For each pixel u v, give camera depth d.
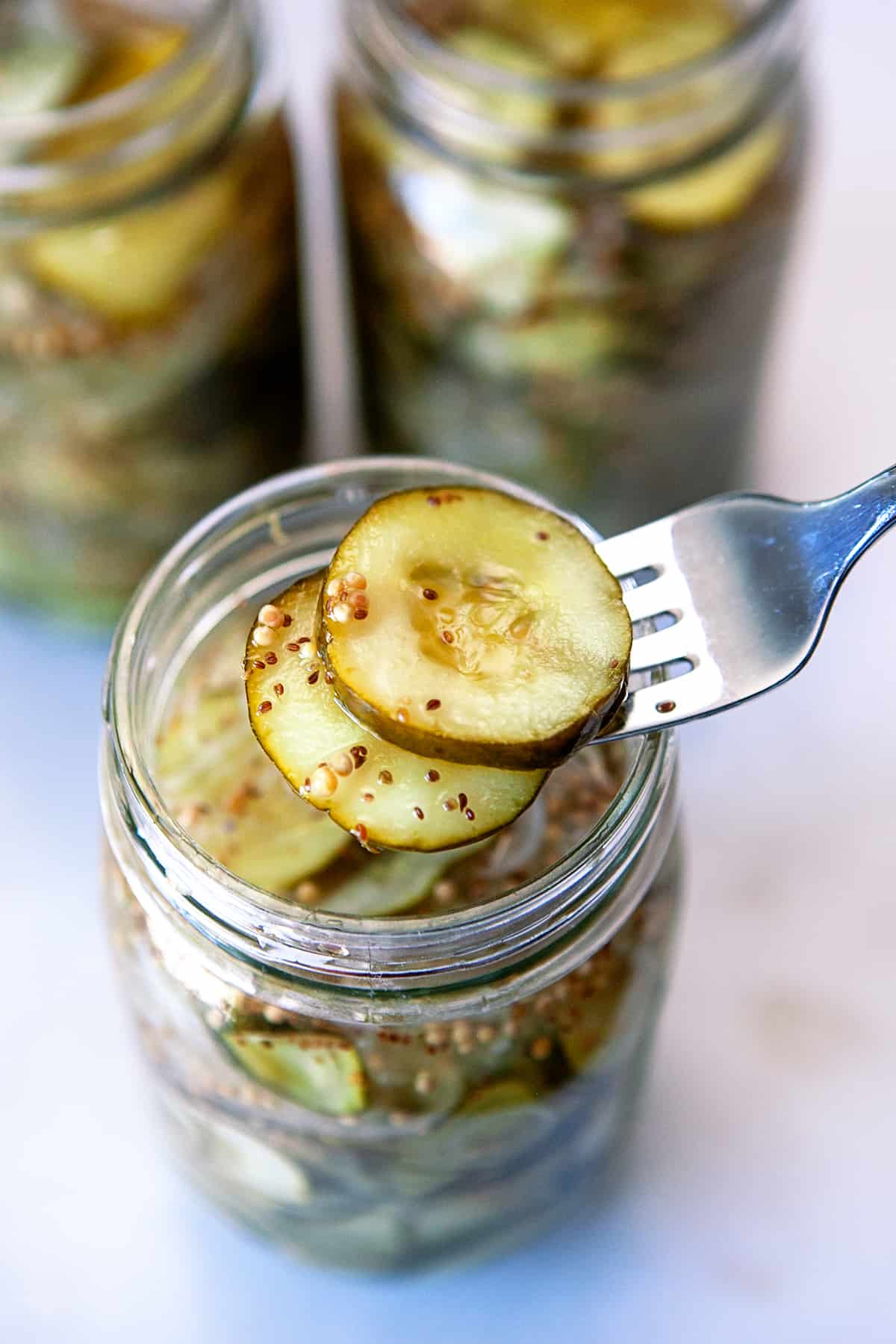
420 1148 0.42
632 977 0.43
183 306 0.50
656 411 0.52
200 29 0.49
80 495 0.52
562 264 0.49
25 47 0.51
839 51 0.61
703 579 0.40
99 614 0.55
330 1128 0.42
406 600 0.38
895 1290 0.49
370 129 0.50
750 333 0.52
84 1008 0.52
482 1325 0.49
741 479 0.56
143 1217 0.50
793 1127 0.51
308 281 0.57
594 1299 0.49
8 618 0.56
